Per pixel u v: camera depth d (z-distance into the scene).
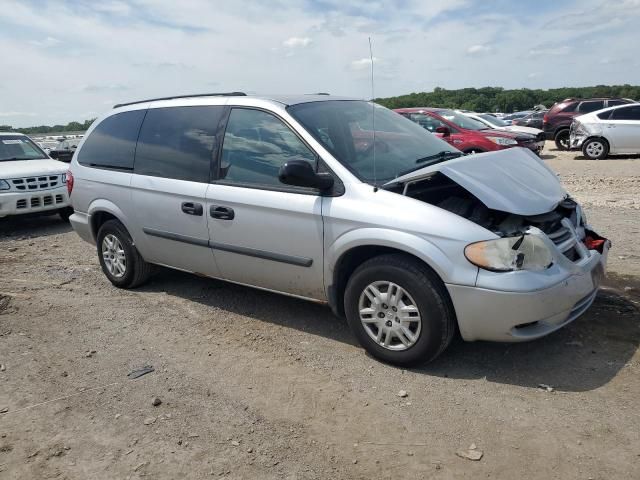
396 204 3.55
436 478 2.68
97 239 5.69
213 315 4.80
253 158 4.28
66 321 4.82
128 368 3.92
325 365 3.82
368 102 5.07
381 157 4.09
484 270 3.29
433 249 3.38
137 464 2.88
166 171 4.83
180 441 3.05
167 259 5.05
